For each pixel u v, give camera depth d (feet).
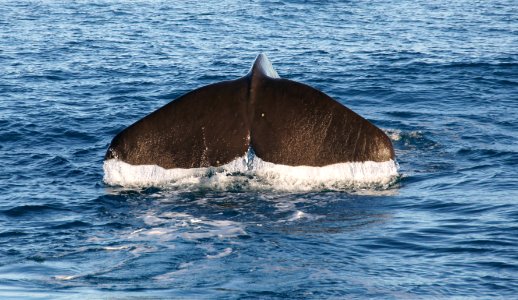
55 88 282.56
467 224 148.36
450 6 508.12
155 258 133.28
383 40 380.17
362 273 126.21
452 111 248.32
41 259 134.62
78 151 206.39
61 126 230.48
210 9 485.15
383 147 165.99
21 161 196.95
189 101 165.99
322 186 165.37
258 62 174.50
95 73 307.99
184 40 379.35
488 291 119.44
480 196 164.55
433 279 123.85
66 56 339.36
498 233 143.13
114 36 388.57
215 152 165.68
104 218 155.43
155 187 167.43
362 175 167.02
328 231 145.38
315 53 348.59
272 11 478.59
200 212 155.74
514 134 218.18
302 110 164.86
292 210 155.74
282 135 165.17
